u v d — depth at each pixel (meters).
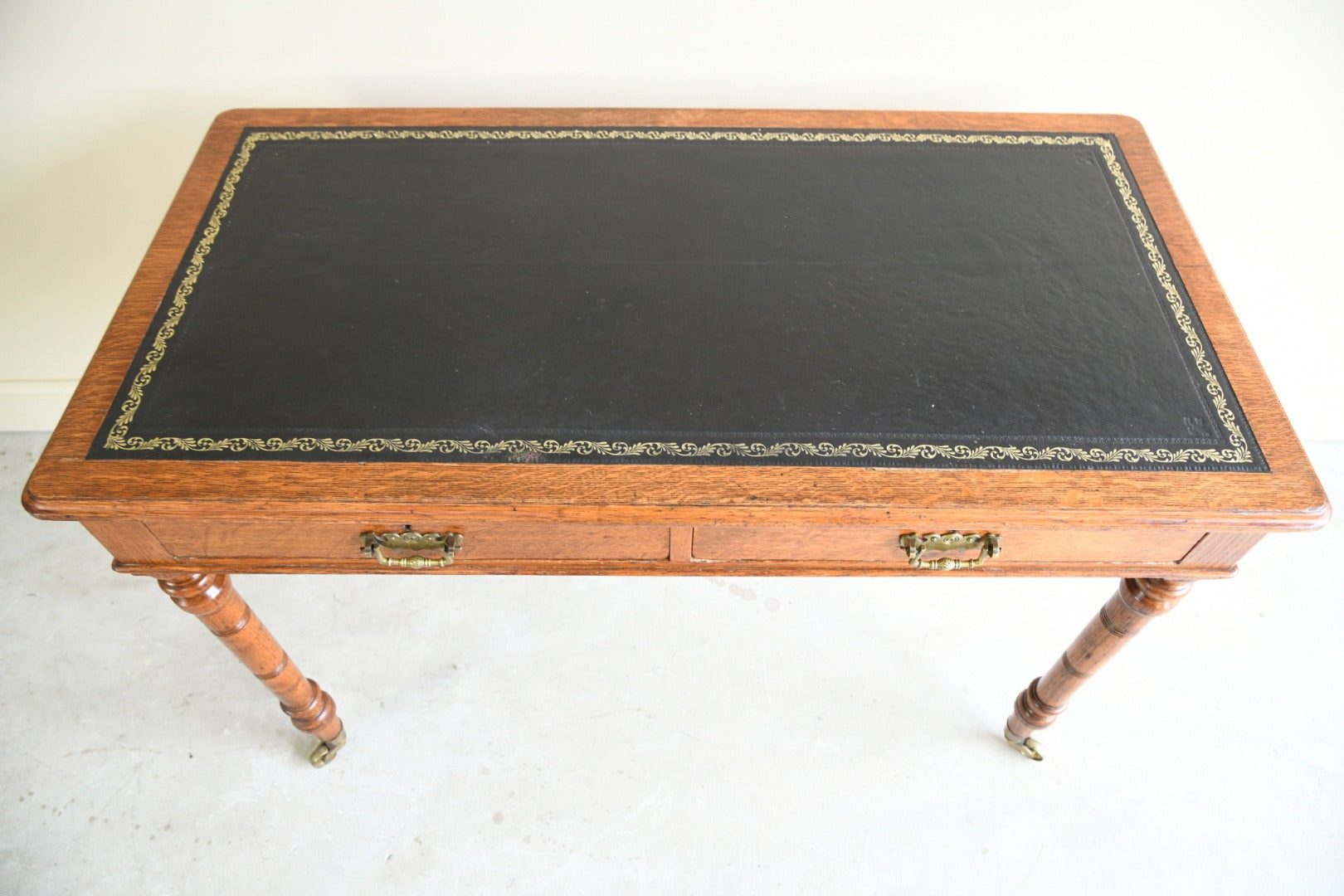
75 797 1.60
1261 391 1.14
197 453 1.07
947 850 1.57
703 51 1.52
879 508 1.04
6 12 1.42
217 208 1.33
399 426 1.10
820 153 1.43
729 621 1.84
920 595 1.89
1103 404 1.13
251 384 1.13
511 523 1.12
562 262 1.27
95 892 1.51
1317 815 1.61
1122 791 1.64
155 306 1.21
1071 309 1.23
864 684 1.76
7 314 1.89
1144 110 1.58
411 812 1.60
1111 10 1.45
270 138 1.43
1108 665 1.79
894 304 1.23
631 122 1.47
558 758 1.66
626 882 1.54
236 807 1.60
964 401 1.13
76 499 1.03
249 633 1.31
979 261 1.28
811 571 1.21
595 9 1.46
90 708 1.70
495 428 1.10
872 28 1.49
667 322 1.20
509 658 1.79
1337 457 2.12
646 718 1.71
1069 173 1.40
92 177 1.67
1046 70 1.54
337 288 1.24
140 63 1.51
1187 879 1.55
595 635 1.82
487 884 1.53
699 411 1.12
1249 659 1.80
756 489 1.05
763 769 1.66
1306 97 1.53
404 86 1.57
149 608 1.84
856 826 1.60
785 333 1.20
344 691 1.74
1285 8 1.43
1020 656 1.80
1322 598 1.89
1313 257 1.77
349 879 1.53
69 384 2.04
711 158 1.42
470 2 1.45
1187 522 1.05
